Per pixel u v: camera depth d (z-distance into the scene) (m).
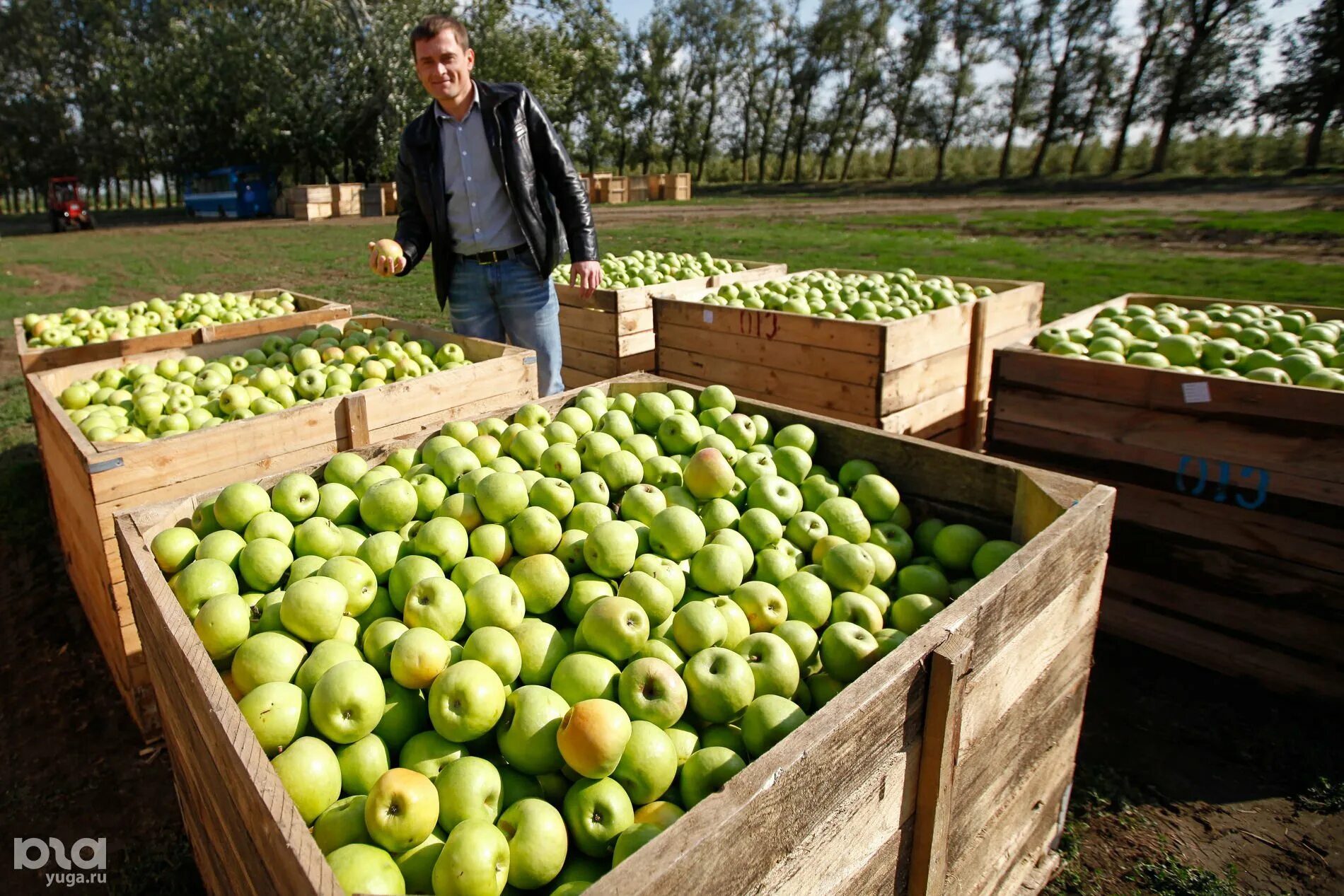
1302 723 3.73
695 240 22.25
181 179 58.50
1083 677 2.85
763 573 2.70
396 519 2.80
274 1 41.84
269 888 1.55
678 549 2.70
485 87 4.99
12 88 66.12
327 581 2.28
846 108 64.31
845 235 23.22
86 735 3.96
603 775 1.88
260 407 4.44
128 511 2.74
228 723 1.65
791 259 17.72
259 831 1.49
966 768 2.16
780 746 1.57
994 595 2.07
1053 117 54.81
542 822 1.76
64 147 66.94
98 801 3.54
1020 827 2.68
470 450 3.20
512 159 5.00
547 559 2.54
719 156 75.56
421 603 2.30
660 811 1.87
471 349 5.24
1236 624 3.98
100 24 63.25
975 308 5.72
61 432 3.96
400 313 13.48
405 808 1.69
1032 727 2.54
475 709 1.97
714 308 5.94
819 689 2.36
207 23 45.22
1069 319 5.26
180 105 45.78
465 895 1.59
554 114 46.31
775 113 69.12
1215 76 48.75
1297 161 48.19
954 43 57.16
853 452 3.35
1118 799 3.34
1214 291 12.25
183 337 5.98
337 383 4.79
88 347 5.68
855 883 1.85
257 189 45.56
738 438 3.46
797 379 5.51
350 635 2.30
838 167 72.19
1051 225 23.97
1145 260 16.11
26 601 5.18
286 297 7.47
